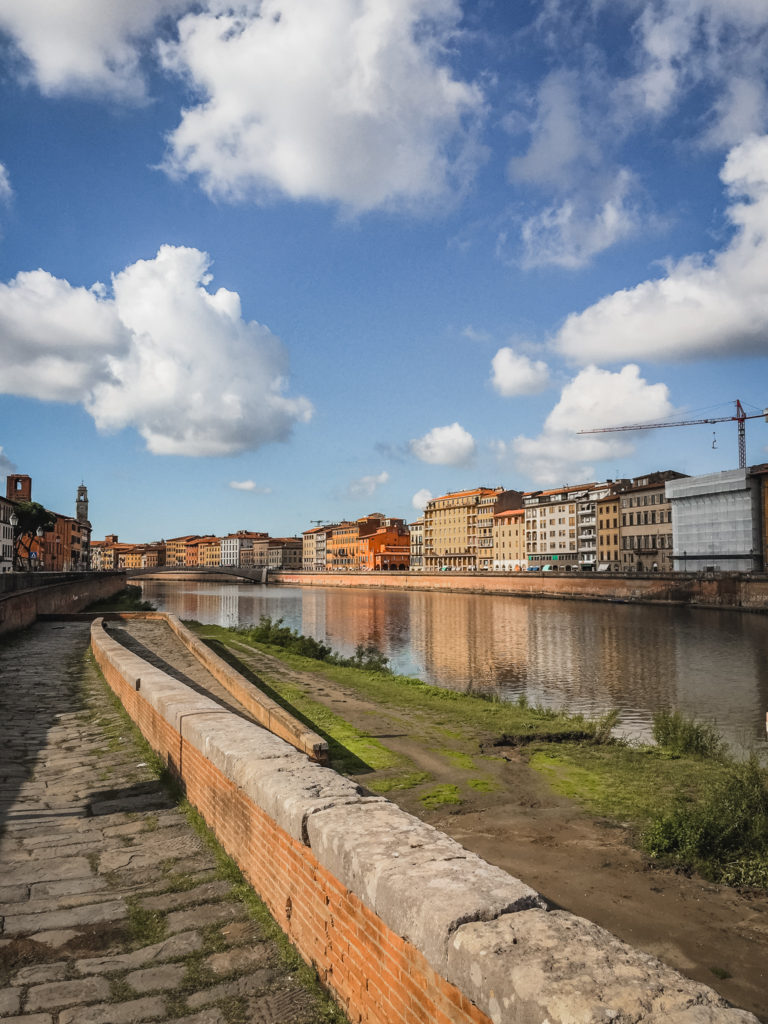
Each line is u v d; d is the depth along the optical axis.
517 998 2.72
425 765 13.34
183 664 23.05
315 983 4.60
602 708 28.20
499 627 63.78
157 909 5.84
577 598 99.69
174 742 9.41
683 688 33.19
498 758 14.11
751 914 7.54
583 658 43.59
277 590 152.88
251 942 5.26
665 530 106.00
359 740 14.92
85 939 5.39
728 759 15.59
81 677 19.66
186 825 7.88
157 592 139.12
